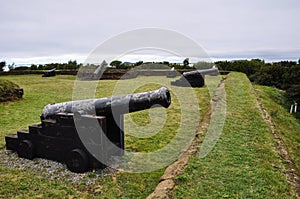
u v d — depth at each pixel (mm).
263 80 28078
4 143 5527
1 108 9523
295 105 15945
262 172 3459
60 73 24344
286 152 4324
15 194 3418
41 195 3393
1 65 28734
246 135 5086
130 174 3955
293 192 2992
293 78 28219
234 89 12117
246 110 7395
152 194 2982
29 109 9414
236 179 3275
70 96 12383
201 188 3072
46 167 4223
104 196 3348
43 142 4473
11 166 4297
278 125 8367
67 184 3674
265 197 2881
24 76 23578
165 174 3555
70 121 4078
